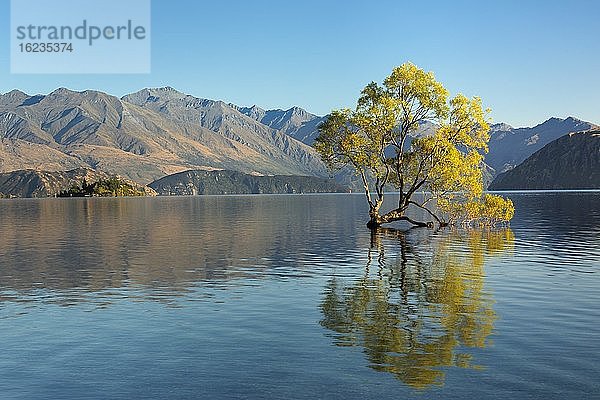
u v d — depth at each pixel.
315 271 38.81
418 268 39.31
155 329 23.52
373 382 17.17
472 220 78.62
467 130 71.00
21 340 22.11
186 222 97.88
